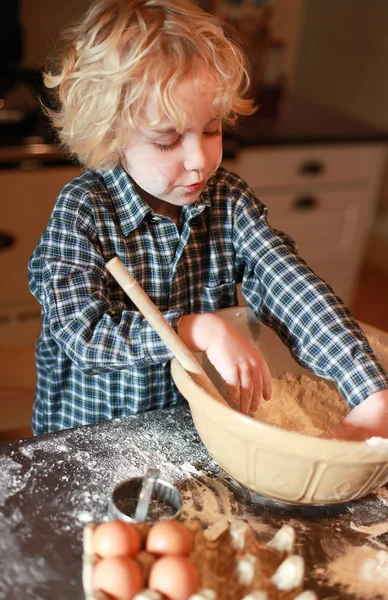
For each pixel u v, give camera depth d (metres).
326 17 3.46
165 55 0.80
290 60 3.01
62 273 0.92
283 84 2.65
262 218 1.09
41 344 1.10
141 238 1.02
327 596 0.70
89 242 0.95
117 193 1.00
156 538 0.68
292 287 1.01
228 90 0.85
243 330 1.03
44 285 0.94
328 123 2.45
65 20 2.29
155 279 1.04
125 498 0.79
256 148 2.20
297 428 1.00
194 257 1.08
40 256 0.98
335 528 0.80
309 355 0.98
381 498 0.86
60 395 1.10
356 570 0.74
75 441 0.89
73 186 0.98
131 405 1.07
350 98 3.57
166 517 0.77
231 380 0.86
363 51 3.41
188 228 1.03
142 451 0.89
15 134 1.89
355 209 2.52
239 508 0.81
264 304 1.05
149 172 0.88
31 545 0.73
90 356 0.86
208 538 0.76
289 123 2.39
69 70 0.89
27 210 1.93
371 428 0.86
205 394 0.77
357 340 0.95
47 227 0.97
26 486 0.80
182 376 0.80
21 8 2.24
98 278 0.94
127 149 0.89
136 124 0.84
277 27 2.89
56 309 0.90
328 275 2.64
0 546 0.72
